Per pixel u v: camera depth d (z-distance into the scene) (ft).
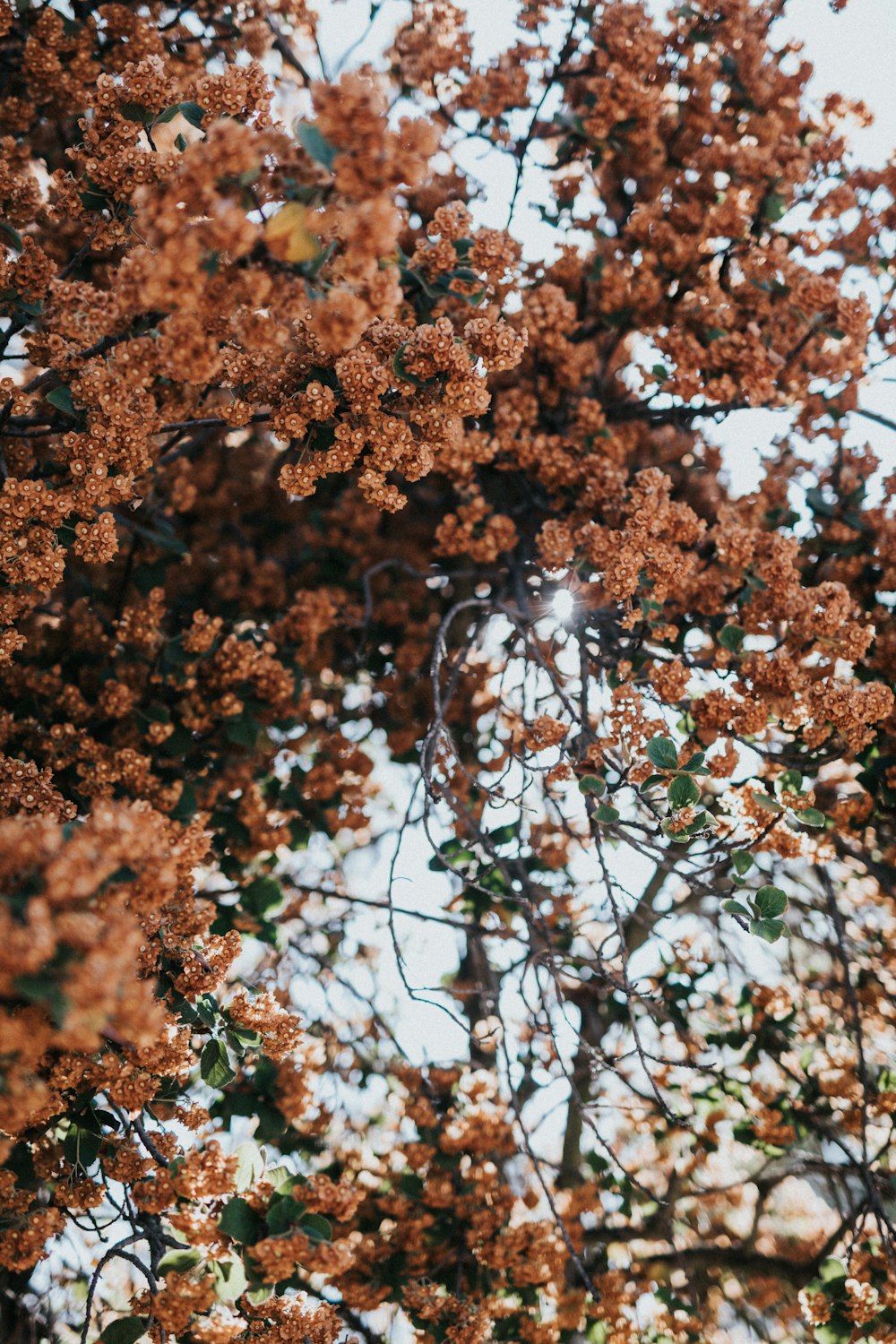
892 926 14.79
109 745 12.44
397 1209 12.28
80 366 8.53
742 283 13.30
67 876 5.34
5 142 10.15
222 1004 9.03
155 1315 7.84
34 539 8.28
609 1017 15.42
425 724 16.47
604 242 13.87
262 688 12.65
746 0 13.50
